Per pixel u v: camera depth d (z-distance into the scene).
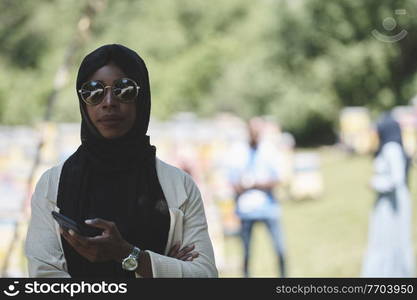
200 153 28.78
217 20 46.53
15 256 15.95
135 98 5.08
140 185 5.07
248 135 17.89
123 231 4.97
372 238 16.41
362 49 45.59
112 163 5.04
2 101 45.31
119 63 5.09
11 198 21.06
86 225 4.94
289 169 32.00
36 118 44.34
